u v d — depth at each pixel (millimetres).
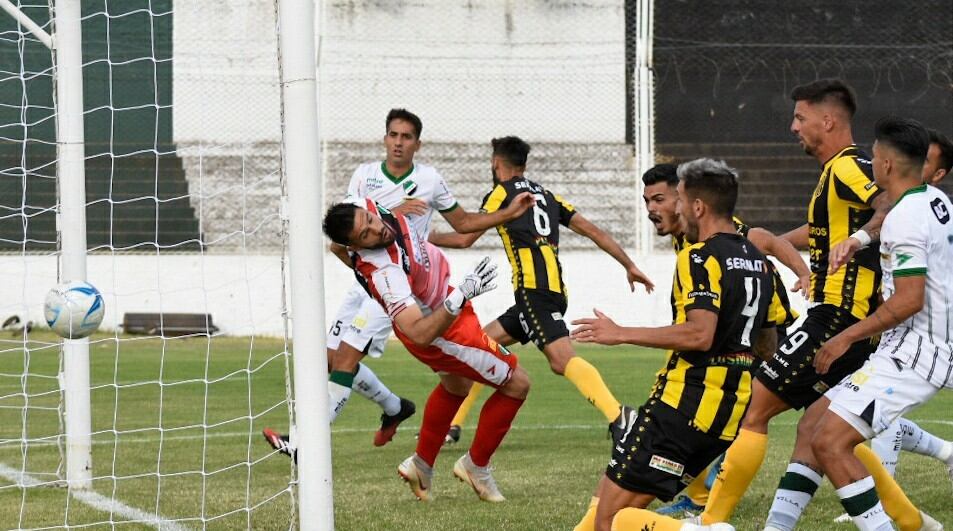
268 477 24172
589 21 71812
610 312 63094
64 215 22656
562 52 71688
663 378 15305
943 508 20219
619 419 20844
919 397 15109
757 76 71250
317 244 16281
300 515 16375
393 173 26516
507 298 63938
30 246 60312
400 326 18109
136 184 63469
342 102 69625
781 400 17438
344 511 20328
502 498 21375
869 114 70938
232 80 66375
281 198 16594
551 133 71500
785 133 70812
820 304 18094
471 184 70375
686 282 14891
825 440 15219
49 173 60719
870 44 72125
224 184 65125
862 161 18031
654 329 14586
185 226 64312
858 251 17922
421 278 19672
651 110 63500
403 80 70625
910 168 15188
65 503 21281
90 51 63406
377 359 52406
